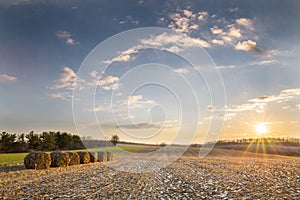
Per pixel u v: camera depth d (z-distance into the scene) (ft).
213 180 38.45
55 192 28.22
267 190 30.71
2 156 91.35
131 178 39.81
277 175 44.91
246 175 44.62
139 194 27.81
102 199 25.20
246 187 32.65
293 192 29.60
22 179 37.24
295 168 57.72
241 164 66.95
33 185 32.37
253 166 61.82
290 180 39.06
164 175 43.96
